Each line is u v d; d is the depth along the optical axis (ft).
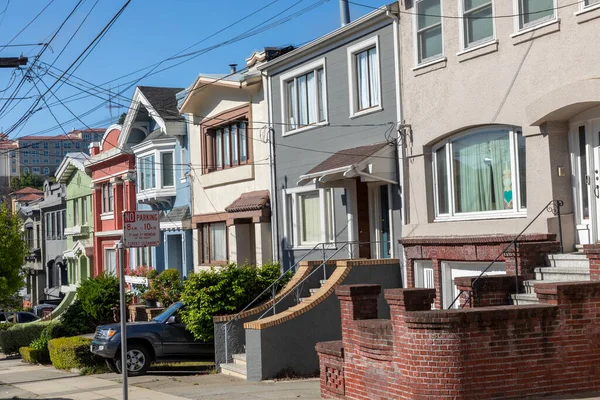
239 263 85.25
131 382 57.21
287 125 75.41
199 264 94.48
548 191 48.11
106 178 128.16
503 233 50.83
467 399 34.24
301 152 73.15
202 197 94.12
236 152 86.53
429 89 57.11
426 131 57.47
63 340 73.61
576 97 45.39
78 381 60.85
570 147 48.32
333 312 55.06
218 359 58.80
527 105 49.21
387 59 61.52
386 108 61.62
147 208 113.91
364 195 66.85
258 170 81.00
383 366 37.50
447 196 57.06
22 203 210.38
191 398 46.32
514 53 50.21
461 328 34.47
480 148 54.39
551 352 35.78
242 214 81.41
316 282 61.72
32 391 57.52
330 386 42.80
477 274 52.44
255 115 81.51
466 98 53.93
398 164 60.23
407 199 59.47
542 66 48.26
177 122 100.12
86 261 147.02
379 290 41.14
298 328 53.83
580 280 41.14
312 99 71.97
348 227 66.49
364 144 64.28
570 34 46.39
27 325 96.37
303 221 74.54
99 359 68.54
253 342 53.26
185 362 66.95
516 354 35.19
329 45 68.44
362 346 38.86
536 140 48.93
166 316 63.05
